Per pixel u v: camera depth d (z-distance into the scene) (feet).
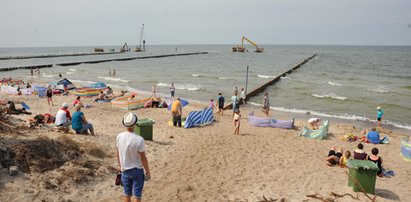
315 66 230.27
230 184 27.61
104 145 33.32
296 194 25.76
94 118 56.34
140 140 14.97
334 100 93.15
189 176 28.84
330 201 23.95
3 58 299.99
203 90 111.65
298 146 43.39
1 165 21.67
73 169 24.18
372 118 71.61
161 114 64.08
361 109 81.46
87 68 206.28
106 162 28.53
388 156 41.52
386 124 66.59
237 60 305.94
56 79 141.69
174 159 33.42
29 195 19.90
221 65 240.53
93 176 24.67
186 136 44.98
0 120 34.91
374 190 26.03
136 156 15.11
